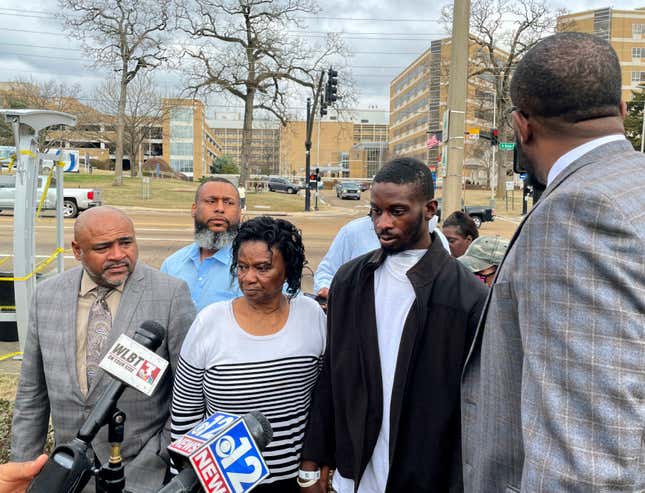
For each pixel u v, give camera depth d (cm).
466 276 185
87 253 196
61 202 541
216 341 189
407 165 183
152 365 147
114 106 4459
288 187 4041
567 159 120
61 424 201
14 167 477
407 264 187
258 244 187
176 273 293
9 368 461
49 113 466
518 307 116
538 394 104
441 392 175
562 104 117
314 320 206
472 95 4806
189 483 120
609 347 97
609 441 94
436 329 176
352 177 10306
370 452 182
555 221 108
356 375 186
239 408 189
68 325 203
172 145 8625
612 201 102
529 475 102
